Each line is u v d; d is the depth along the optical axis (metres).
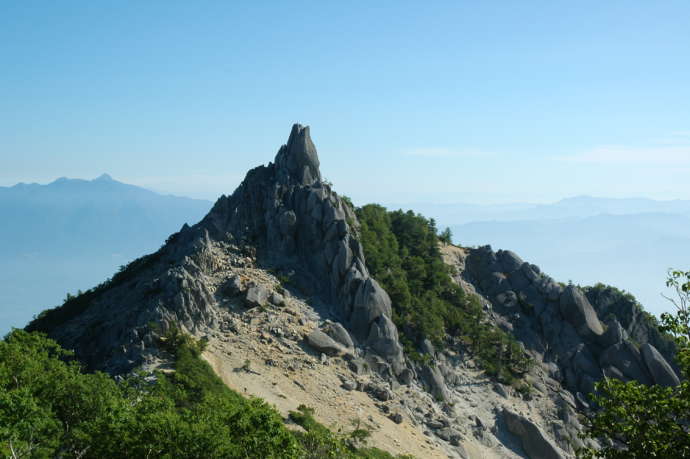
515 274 164.75
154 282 105.25
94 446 57.59
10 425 52.75
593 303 161.75
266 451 60.25
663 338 158.00
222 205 135.75
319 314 117.44
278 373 97.31
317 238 129.00
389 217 167.88
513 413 119.06
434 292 145.50
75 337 104.88
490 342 137.62
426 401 112.81
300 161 141.88
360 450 83.62
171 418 59.03
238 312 109.00
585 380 140.50
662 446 37.97
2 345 74.44
